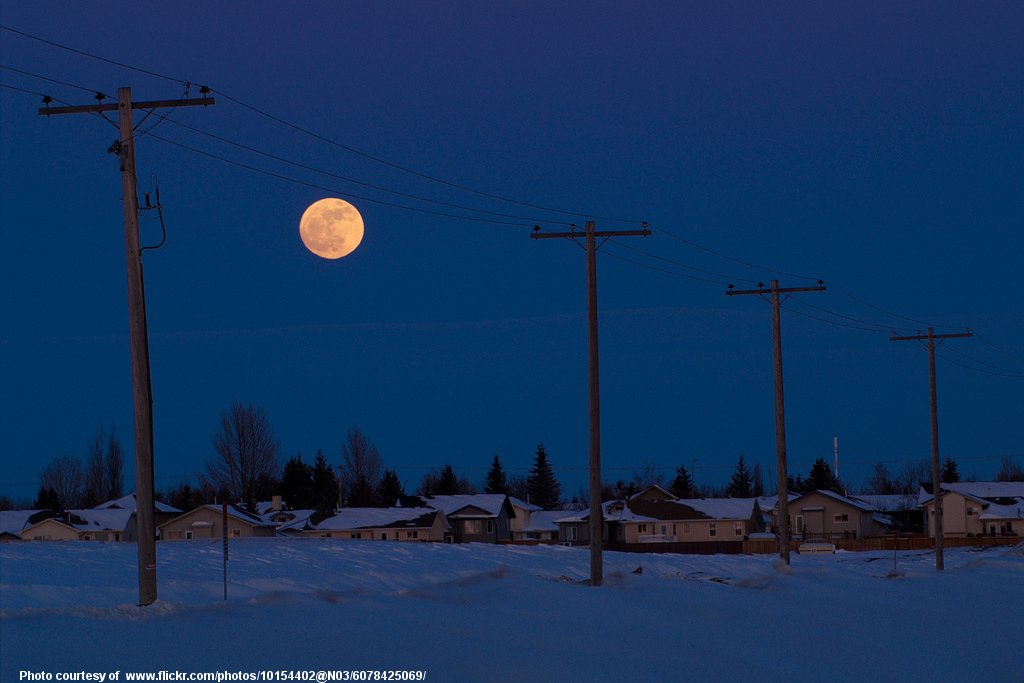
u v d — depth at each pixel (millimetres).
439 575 104688
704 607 79125
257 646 47938
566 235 93188
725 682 50969
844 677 56062
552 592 78812
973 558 189000
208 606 57812
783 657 59844
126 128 60812
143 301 60562
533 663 49781
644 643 59031
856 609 87375
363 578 96250
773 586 101812
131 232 60562
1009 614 89625
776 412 124125
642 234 92750
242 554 129125
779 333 124188
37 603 69562
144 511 59188
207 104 61156
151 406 60312
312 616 57438
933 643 70312
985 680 58688
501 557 138000
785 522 123125
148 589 58719
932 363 156250
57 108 60531
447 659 48719
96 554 124250
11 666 41125
